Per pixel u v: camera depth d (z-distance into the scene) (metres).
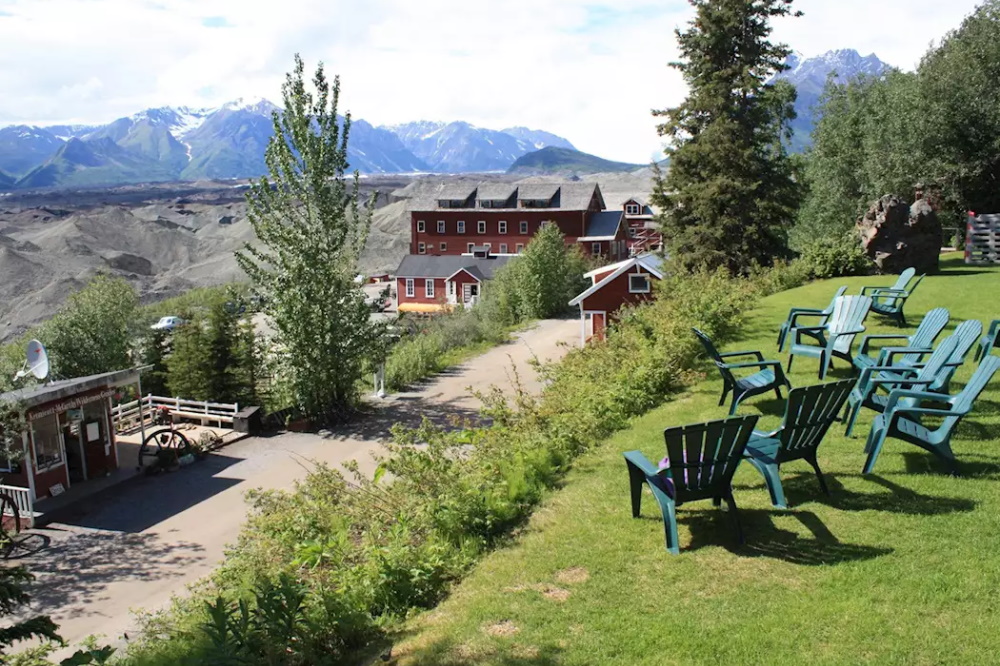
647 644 5.36
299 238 25.53
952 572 5.80
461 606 6.41
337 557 7.61
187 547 16.61
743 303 19.50
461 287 70.44
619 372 12.95
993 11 39.66
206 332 28.39
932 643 4.96
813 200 55.00
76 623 13.30
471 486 8.59
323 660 5.83
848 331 11.82
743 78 38.88
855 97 52.88
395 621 6.50
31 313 87.94
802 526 6.95
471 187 86.44
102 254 122.25
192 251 137.00
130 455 23.45
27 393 19.72
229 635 5.89
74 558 16.25
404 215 145.12
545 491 8.85
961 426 8.95
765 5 38.88
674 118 40.53
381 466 9.81
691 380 13.06
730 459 6.74
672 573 6.38
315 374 25.22
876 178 43.50
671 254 40.66
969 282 21.69
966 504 6.93
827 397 7.12
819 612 5.47
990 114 37.78
